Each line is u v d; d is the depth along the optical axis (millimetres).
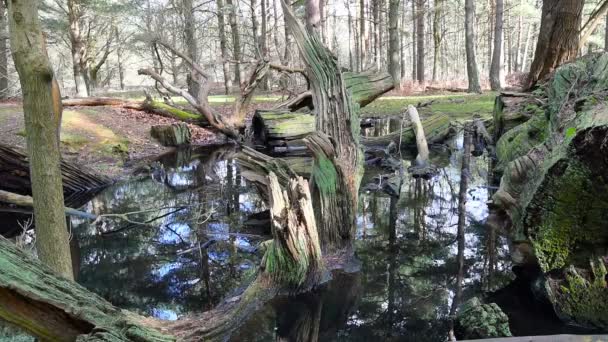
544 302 4242
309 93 13797
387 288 4801
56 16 25703
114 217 7418
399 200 7961
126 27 27578
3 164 7977
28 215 7371
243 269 5426
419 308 4379
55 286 1580
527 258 4684
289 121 12367
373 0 28578
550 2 10656
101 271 5480
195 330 3934
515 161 5258
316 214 5504
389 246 5926
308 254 4742
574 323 3887
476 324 3711
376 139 11578
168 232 6816
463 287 4730
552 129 6328
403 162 10312
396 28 22219
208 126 14531
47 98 2859
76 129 11242
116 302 4664
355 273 5148
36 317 1470
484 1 38219
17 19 2701
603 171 3607
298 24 6430
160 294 4863
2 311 1421
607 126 3467
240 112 14359
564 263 3986
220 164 11172
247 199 8289
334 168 5496
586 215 3803
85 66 23750
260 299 4477
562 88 7344
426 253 5672
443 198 7977
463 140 12070
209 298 4727
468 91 21062
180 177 9992
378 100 19250
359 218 7070
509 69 41656
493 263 5270
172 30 21875
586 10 32281
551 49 10734
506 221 5617
